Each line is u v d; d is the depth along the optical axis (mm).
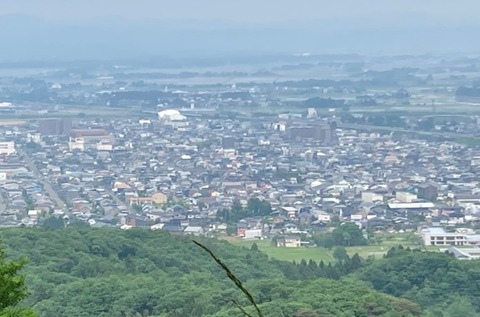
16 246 138875
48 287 124250
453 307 133000
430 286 139250
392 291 139250
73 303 120750
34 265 132875
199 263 144000
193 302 118188
